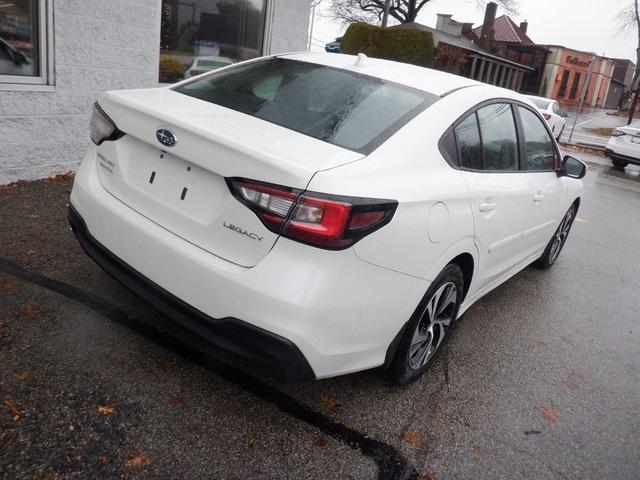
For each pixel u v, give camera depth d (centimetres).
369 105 297
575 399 343
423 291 283
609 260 667
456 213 298
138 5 598
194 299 249
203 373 295
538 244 498
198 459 240
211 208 250
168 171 267
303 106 293
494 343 398
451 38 4541
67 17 537
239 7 745
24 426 239
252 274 234
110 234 282
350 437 270
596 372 383
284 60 351
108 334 312
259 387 293
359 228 235
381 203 243
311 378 246
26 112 523
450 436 285
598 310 500
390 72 336
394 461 260
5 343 289
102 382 275
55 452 230
